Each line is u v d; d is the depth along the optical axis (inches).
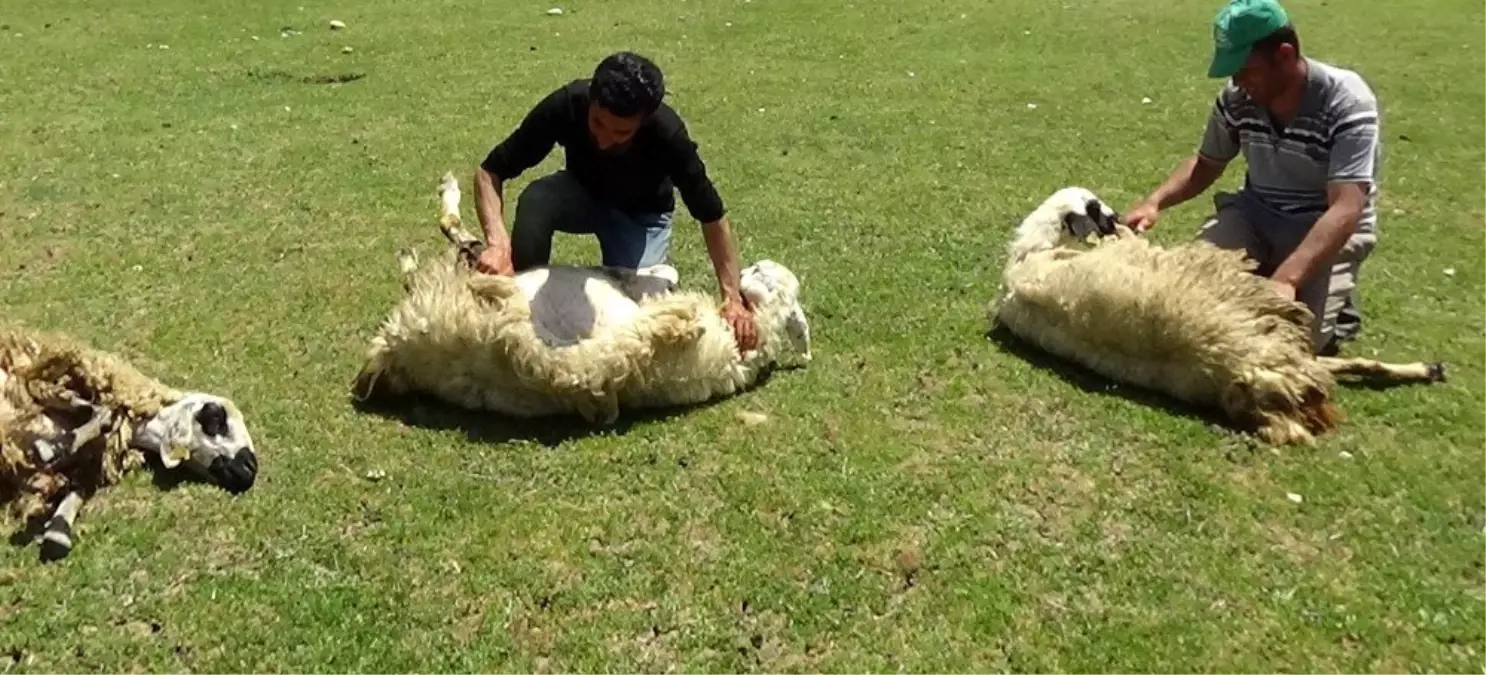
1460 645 139.3
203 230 264.7
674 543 155.7
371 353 185.2
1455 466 176.7
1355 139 200.2
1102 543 157.8
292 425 180.5
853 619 142.6
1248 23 198.8
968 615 143.3
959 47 472.7
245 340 209.8
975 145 342.3
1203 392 191.6
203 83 400.5
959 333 219.0
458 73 423.2
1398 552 156.7
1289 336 189.9
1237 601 146.6
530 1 564.1
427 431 180.4
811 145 340.8
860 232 271.7
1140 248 204.5
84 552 150.2
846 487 168.1
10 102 368.8
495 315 177.2
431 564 150.4
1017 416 189.3
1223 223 222.2
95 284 233.0
